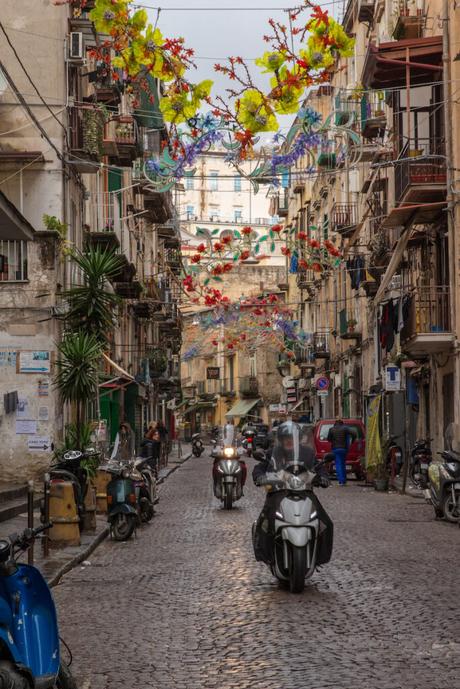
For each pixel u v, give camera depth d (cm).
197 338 9738
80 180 3094
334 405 5794
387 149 3522
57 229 2708
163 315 5747
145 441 2492
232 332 5728
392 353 3928
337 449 3130
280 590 1128
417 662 775
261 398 9194
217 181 11556
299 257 3516
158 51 1245
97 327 2014
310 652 816
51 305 2627
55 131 2800
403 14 3322
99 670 777
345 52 1230
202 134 1462
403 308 3147
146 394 5094
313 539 1116
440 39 2834
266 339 6297
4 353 2627
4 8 2811
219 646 849
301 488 1125
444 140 2920
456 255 2855
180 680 738
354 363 5028
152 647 853
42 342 2623
